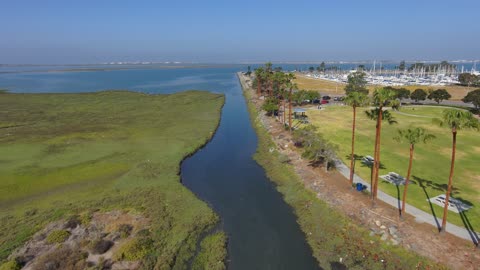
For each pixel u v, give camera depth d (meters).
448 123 29.06
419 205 37.94
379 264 30.05
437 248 30.33
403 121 83.12
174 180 50.88
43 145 68.81
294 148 62.44
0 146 68.00
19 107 119.81
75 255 31.28
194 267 31.31
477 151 58.22
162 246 33.88
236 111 118.12
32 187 48.44
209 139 76.69
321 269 31.09
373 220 35.53
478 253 29.22
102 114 106.38
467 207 37.16
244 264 32.31
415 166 50.84
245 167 58.53
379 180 45.62
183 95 153.12
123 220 38.59
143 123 92.00
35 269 29.33
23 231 35.97
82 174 53.41
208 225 38.75
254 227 38.72
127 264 30.77
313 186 45.84
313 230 37.09
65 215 39.75
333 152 53.25
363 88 122.12
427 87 160.88
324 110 101.56
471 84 164.88
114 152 64.56
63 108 118.25
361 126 79.00
